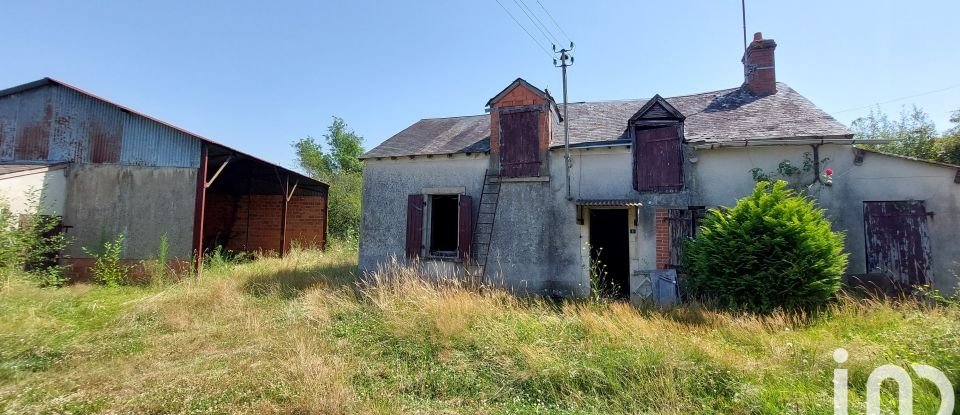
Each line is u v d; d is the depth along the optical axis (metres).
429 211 11.12
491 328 6.02
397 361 5.39
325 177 25.95
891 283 7.73
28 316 6.73
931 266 7.86
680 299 8.55
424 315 6.56
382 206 11.49
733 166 8.98
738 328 6.05
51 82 12.23
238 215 17.94
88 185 12.05
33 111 12.34
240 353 5.61
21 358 5.41
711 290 7.71
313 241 18.28
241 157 13.88
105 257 11.29
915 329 5.31
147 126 12.16
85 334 6.52
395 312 6.80
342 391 4.36
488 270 10.37
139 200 11.96
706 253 7.68
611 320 6.22
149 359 5.46
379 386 4.71
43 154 12.19
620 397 4.30
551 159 10.21
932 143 14.74
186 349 5.85
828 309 6.71
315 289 9.06
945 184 7.94
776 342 5.41
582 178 9.94
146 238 11.83
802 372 4.52
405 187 11.36
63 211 11.89
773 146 8.77
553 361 4.89
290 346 5.80
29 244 9.59
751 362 4.76
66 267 11.27
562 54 9.80
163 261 11.27
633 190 9.54
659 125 9.45
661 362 4.66
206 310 7.92
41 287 9.55
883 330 5.75
